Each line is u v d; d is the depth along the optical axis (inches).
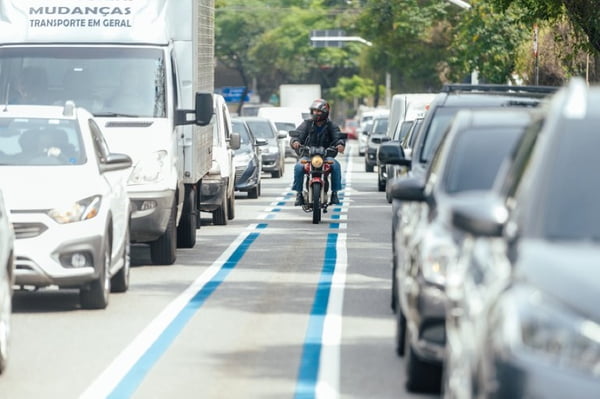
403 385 1047.6
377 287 1673.2
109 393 1026.1
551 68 4306.1
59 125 1576.0
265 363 1146.0
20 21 1989.4
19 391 1035.9
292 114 6476.4
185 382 1066.7
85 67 1962.4
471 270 751.7
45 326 1349.7
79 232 1419.8
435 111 1517.0
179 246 2204.7
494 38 4928.6
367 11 7539.4
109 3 2001.7
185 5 2101.4
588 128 713.0
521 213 698.8
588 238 677.3
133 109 1946.4
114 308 1477.6
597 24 2662.4
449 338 805.2
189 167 2079.2
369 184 4463.6
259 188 3750.0
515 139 1082.1
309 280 1748.3
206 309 1472.7
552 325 603.8
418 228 1040.8
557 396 593.3
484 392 642.8
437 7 7165.4
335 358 1165.1
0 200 1136.2
